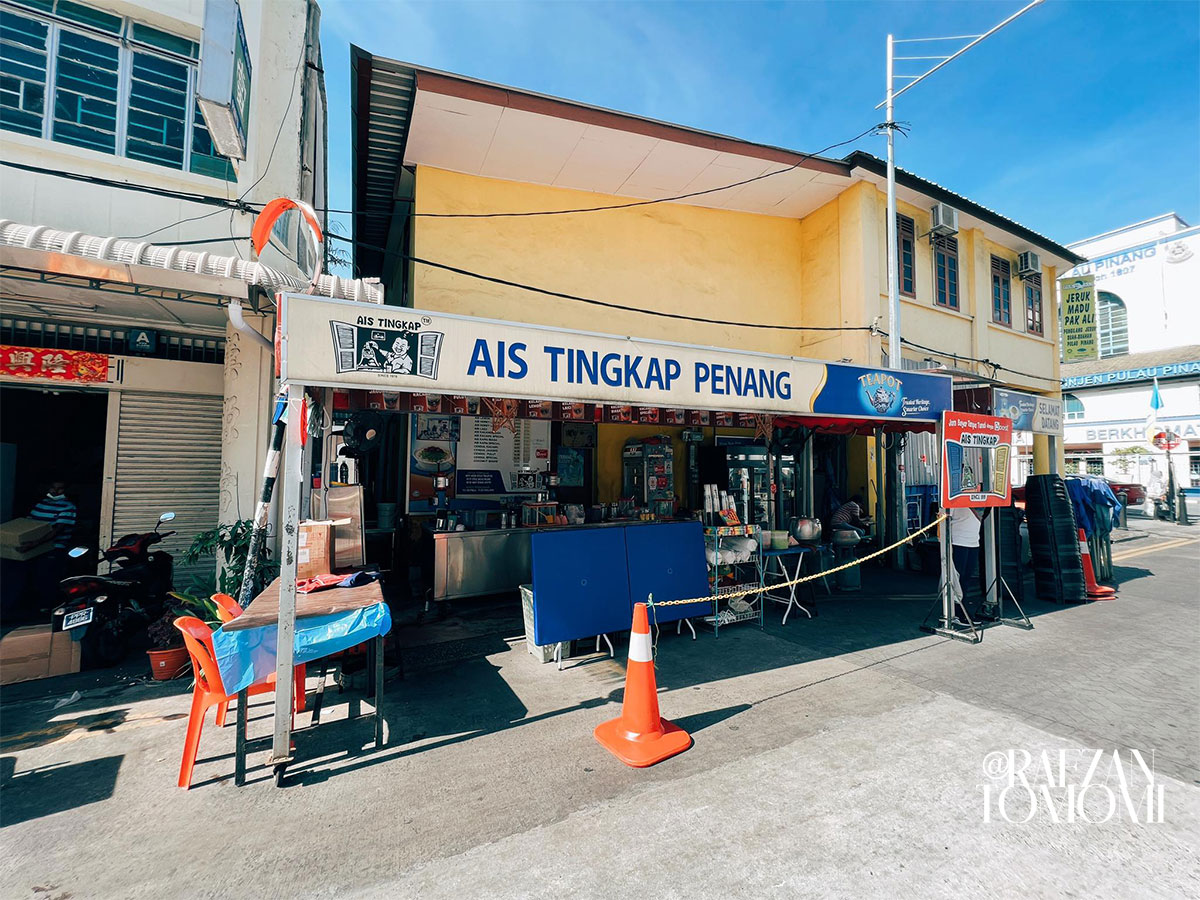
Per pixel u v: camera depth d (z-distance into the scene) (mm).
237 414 6129
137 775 3203
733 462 7312
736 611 6168
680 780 3117
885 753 3404
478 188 8227
